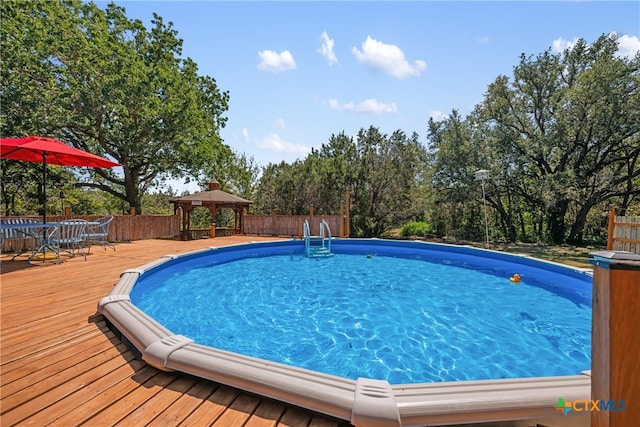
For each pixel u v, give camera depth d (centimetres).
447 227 1977
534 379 202
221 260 895
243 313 489
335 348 373
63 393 204
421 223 1833
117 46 1348
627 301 115
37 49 1201
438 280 704
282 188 1627
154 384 219
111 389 211
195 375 221
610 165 1574
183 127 1414
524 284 674
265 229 1405
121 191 1972
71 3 1416
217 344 381
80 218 870
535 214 1852
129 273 521
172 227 1247
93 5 1465
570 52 1546
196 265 821
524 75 1588
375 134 1666
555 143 1442
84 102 1203
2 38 1164
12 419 177
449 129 1736
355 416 174
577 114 1348
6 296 420
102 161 709
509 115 1634
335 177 1531
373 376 312
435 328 435
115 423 176
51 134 1239
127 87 1258
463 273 775
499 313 496
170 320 457
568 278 689
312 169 1571
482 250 961
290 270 796
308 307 518
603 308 119
